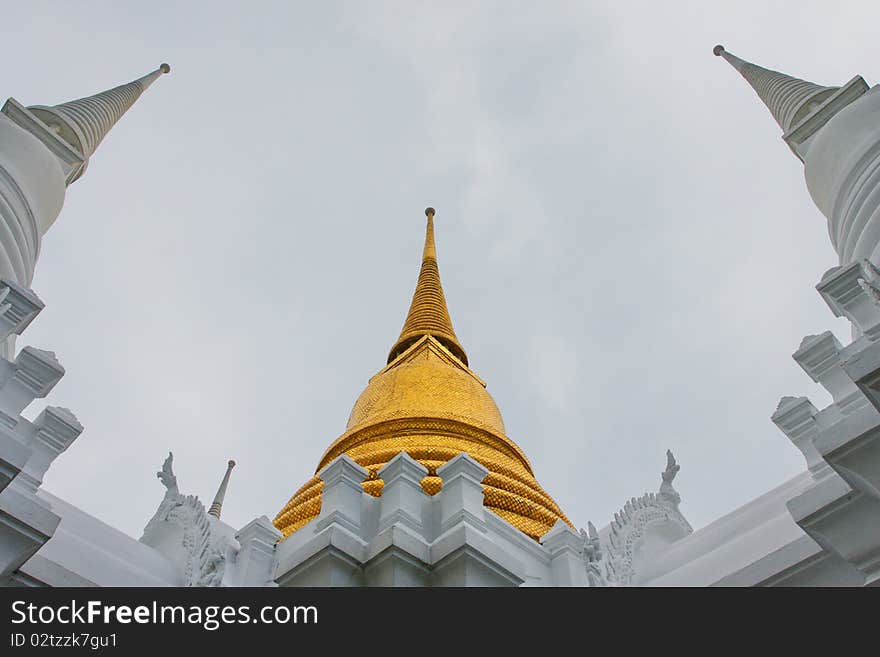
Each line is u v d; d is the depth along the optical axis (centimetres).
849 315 1428
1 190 1947
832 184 2141
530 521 2012
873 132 2048
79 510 1548
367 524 1548
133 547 1585
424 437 2272
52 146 2309
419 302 3394
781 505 1598
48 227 2169
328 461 2367
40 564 1277
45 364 1330
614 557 1720
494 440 2370
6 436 1130
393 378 2645
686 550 1720
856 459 1170
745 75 3061
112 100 2850
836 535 1252
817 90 2595
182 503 1738
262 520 1677
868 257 1884
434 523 1558
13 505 1168
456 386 2612
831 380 1501
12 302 1322
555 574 1677
